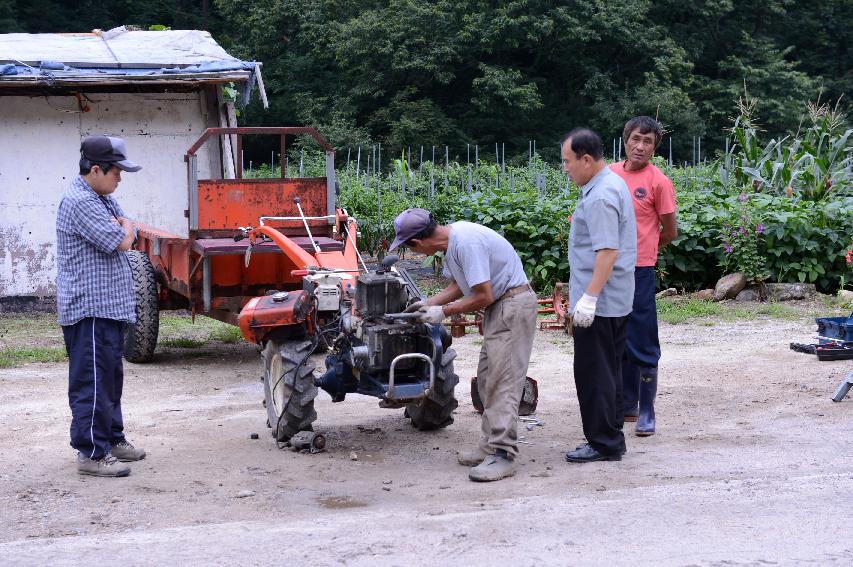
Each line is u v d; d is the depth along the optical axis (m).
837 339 9.01
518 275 5.66
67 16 46.84
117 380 6.09
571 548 4.34
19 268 13.42
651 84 39.53
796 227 12.71
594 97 41.00
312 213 9.51
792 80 42.06
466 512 4.94
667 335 10.58
